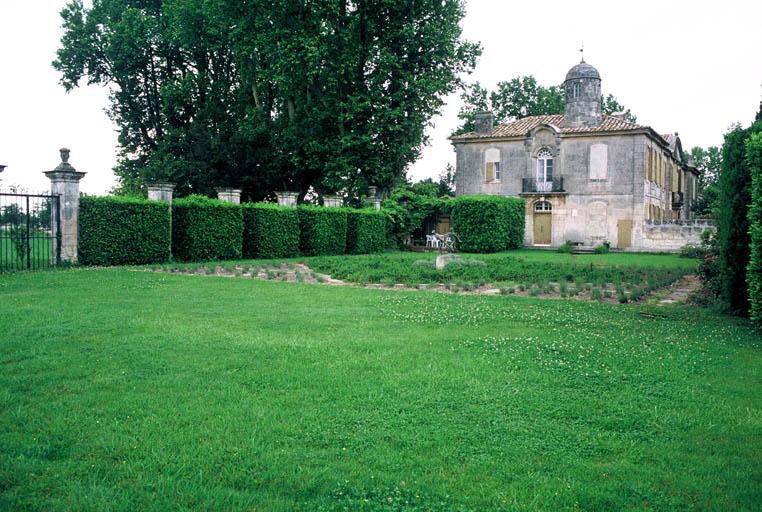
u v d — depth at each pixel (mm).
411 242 39219
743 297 10211
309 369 6031
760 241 8641
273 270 18797
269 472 3711
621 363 6527
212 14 33031
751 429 4598
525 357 6680
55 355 6398
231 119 39062
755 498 3469
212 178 36562
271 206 25281
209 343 7105
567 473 3783
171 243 22141
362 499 3396
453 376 5840
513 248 37000
